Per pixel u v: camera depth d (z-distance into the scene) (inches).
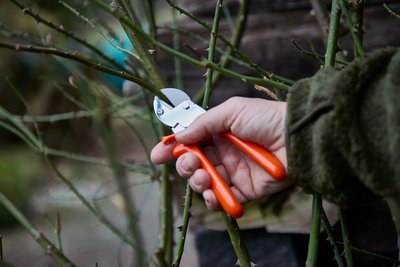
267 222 72.1
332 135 37.2
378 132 36.8
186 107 46.3
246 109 41.9
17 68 201.9
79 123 199.9
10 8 175.5
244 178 45.0
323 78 39.3
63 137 202.8
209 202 42.3
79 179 150.8
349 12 51.8
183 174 44.0
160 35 81.7
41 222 153.2
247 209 72.7
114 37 70.3
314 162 38.4
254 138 42.4
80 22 161.2
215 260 77.2
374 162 36.8
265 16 78.2
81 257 130.6
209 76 52.2
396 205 47.9
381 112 36.9
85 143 202.2
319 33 75.9
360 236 72.6
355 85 37.4
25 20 172.9
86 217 148.6
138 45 49.5
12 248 148.3
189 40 81.2
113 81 132.7
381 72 38.0
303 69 76.4
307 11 77.2
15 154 191.3
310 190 39.8
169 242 65.7
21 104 202.5
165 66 81.1
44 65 182.5
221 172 45.5
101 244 134.3
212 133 43.8
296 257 72.7
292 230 71.3
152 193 129.0
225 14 81.6
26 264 141.5
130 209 76.0
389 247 71.9
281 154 41.9
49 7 162.1
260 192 44.5
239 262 46.9
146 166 82.1
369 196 39.4
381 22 73.4
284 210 71.2
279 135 41.6
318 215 42.8
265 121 41.6
